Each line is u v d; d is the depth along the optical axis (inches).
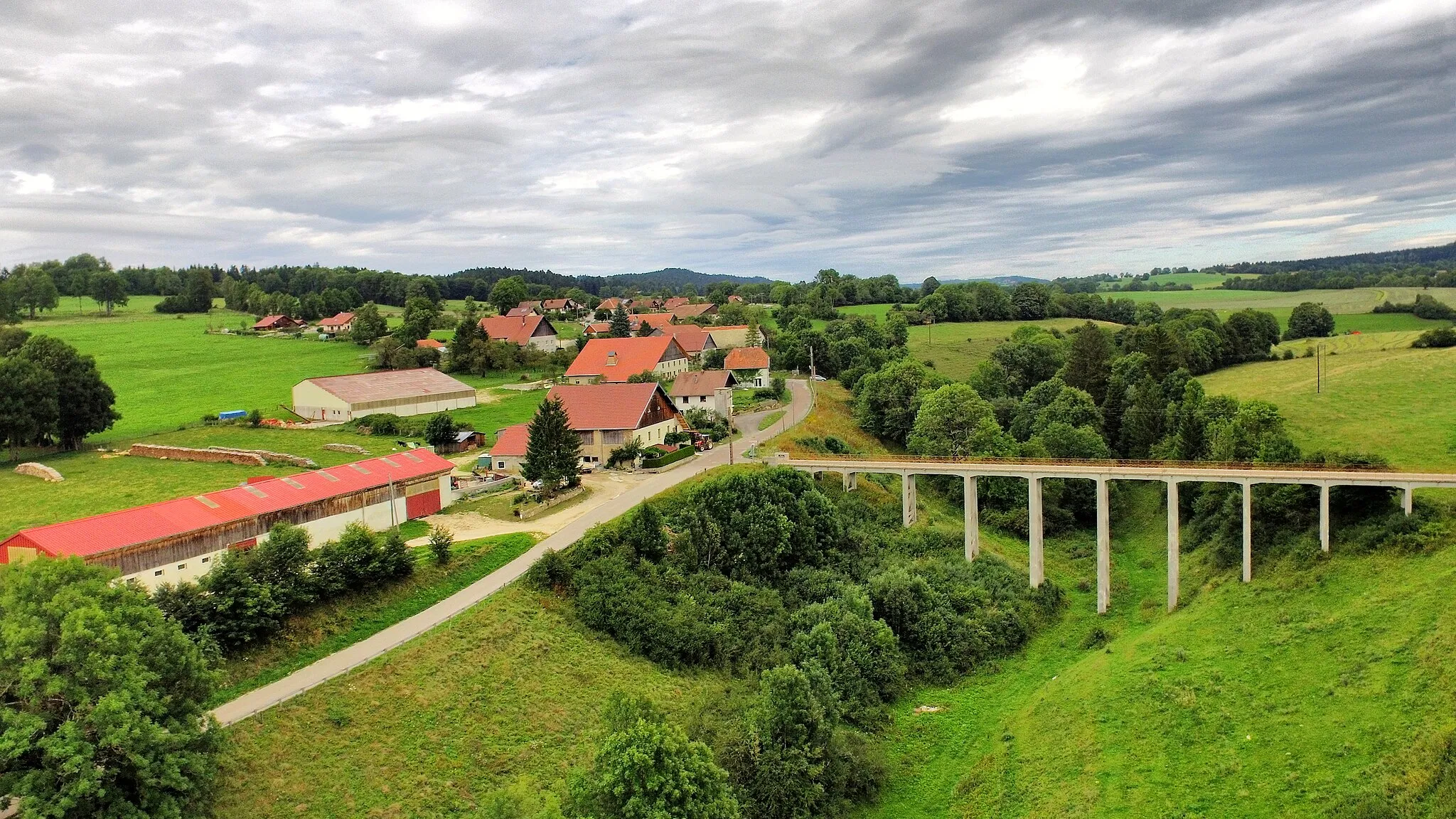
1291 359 7101.4
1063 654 3127.5
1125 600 3476.9
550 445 3678.6
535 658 2532.0
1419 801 1844.2
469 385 6624.0
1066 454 4630.9
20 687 1626.5
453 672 2361.0
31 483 3816.4
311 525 2945.4
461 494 3698.3
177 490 3676.2
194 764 1715.1
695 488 3700.8
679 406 5856.3
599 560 3024.1
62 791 1566.2
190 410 5767.7
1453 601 2374.5
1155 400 5265.8
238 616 2236.7
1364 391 4731.8
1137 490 4992.6
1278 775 2070.6
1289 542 3095.5
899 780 2474.2
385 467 3368.6
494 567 2935.5
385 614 2593.5
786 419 5605.3
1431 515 2819.9
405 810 1918.1
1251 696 2383.1
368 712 2149.4
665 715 2404.0
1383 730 2066.9
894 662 2960.1
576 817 1754.4
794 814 2178.9
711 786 1846.7
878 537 3878.0
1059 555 4156.0
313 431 5093.5
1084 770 2279.8
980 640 3174.2
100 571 1854.1
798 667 2800.2
